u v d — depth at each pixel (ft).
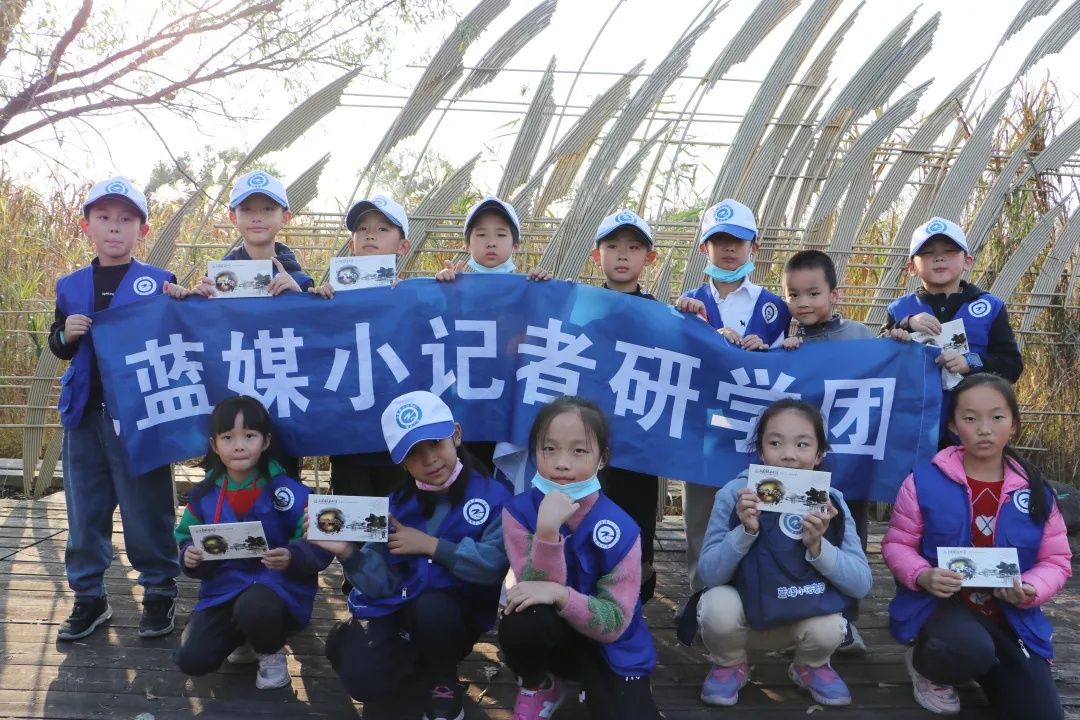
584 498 8.98
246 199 12.34
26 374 19.76
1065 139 16.43
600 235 12.36
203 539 9.60
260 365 11.51
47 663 10.40
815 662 9.75
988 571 9.24
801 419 9.71
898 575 9.87
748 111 15.75
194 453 11.30
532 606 8.50
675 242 16.19
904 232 16.61
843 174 15.98
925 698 9.66
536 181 15.78
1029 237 16.63
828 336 12.03
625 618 8.60
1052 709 9.04
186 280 16.44
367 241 12.87
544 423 8.96
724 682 9.72
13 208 23.07
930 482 10.05
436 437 9.00
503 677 10.33
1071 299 17.44
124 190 11.32
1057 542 9.68
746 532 9.41
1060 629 11.99
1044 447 18.26
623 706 8.63
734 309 12.39
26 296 20.11
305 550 9.80
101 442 11.28
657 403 11.48
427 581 9.32
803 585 9.39
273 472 10.39
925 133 16.25
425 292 11.69
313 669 10.40
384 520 9.14
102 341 11.14
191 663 9.56
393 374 11.57
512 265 12.94
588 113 15.61
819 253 11.91
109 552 11.45
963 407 9.81
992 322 12.11
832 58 15.81
